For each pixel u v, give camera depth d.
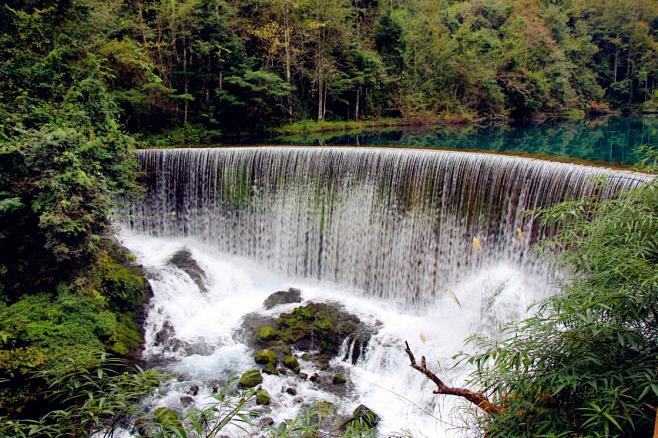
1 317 8.91
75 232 9.71
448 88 38.25
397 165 13.05
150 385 4.49
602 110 41.28
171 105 21.58
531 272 10.77
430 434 8.48
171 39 22.39
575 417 3.49
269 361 10.50
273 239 15.08
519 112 39.12
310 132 26.62
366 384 10.11
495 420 3.80
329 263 14.45
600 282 3.75
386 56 34.94
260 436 8.37
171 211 15.49
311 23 26.97
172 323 11.83
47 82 12.47
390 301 13.41
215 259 15.05
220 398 3.93
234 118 23.78
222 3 23.86
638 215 3.80
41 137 9.81
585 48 41.84
